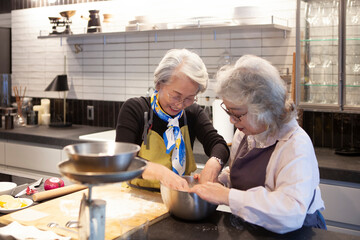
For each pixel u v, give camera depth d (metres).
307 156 1.37
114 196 1.74
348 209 2.39
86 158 0.91
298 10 2.77
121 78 3.93
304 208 1.28
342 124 3.02
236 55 3.34
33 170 3.64
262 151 1.51
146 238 1.16
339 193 2.41
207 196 1.36
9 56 4.66
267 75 1.36
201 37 3.47
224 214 1.52
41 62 4.43
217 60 3.42
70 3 4.12
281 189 1.33
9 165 3.78
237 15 2.95
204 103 3.48
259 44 3.25
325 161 2.62
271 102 1.36
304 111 3.15
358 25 2.61
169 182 1.53
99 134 3.67
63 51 4.25
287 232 1.32
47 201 1.67
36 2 4.38
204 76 1.68
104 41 3.93
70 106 4.27
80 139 3.34
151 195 1.76
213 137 2.00
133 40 3.82
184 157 1.96
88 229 1.03
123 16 3.83
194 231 1.34
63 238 1.25
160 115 1.90
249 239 1.27
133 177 0.96
